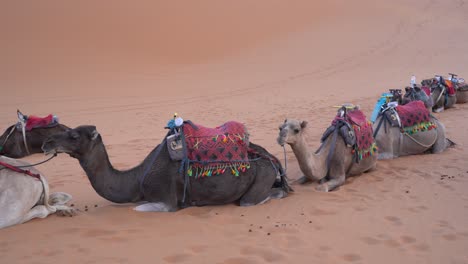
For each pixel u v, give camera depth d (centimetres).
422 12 6781
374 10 6812
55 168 1299
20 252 678
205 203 888
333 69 4494
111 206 895
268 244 718
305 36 6025
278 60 5091
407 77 3700
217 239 737
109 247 701
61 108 2716
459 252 689
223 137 866
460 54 4828
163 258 668
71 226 778
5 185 764
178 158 836
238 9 6612
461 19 6425
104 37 5222
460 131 1569
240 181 870
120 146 1627
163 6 6184
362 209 871
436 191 966
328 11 6812
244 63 5003
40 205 816
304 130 946
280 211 865
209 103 2878
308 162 956
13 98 3048
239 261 661
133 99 3088
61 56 4528
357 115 1087
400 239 738
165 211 849
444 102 2008
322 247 710
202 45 5672
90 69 4278
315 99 2839
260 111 2464
